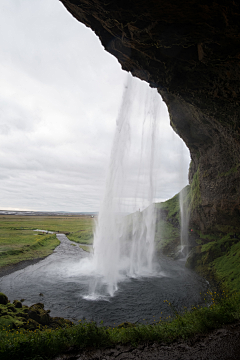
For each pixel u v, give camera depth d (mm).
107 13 11586
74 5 12922
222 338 8625
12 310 13273
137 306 18656
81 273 29641
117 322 15734
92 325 9281
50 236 61531
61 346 7777
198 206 38844
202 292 22000
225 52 12320
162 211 58656
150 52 14422
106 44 16172
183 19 10711
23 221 132375
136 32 12461
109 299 20344
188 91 17469
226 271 24797
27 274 29234
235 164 28922
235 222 31266
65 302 19547
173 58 14664
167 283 25344
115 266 32812
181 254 38812
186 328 9375
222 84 15492
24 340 7602
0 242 47062
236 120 19672
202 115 24641
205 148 34781
